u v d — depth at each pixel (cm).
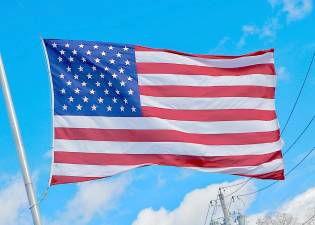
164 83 1310
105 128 1237
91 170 1203
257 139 1338
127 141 1245
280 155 1338
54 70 1242
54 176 1182
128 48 1305
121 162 1228
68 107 1224
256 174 1333
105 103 1250
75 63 1252
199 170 1295
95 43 1276
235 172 1309
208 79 1344
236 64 1345
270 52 1370
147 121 1266
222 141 1318
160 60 1322
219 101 1339
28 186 978
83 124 1222
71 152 1202
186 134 1293
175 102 1310
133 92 1278
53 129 1209
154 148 1265
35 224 965
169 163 1272
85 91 1242
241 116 1332
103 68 1269
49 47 1248
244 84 1341
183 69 1324
